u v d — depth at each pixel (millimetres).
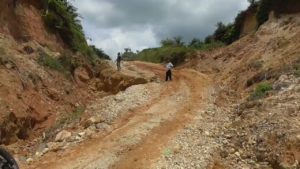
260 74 24781
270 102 17812
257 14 44344
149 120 19453
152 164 14102
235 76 30328
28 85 20859
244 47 40125
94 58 33094
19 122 18281
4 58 20594
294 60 23281
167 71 32906
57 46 27609
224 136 16312
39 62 23953
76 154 15875
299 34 28500
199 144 15852
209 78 35875
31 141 18500
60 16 29078
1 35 22625
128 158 14820
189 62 54781
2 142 17109
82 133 18062
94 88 29094
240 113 18875
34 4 27156
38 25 26484
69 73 26500
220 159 14438
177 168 13734
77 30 31672
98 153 15688
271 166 13359
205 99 24422
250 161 13898
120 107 22266
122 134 17469
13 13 24359
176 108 21875
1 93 18516
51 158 15875
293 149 13398
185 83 31234
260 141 14484
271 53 29094
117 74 30797
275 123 15203
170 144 15961
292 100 17188
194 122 18938
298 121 14906
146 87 27844
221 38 62156
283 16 37375
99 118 19969
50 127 19891
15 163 9680
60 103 22562
